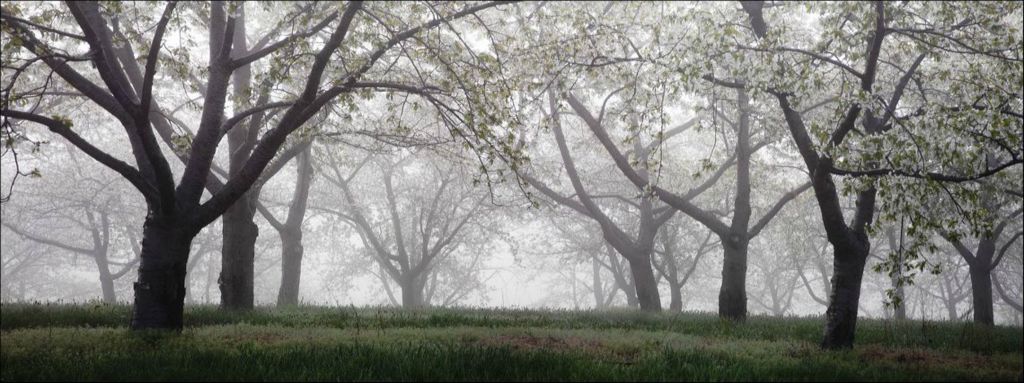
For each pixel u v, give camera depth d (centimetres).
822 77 1216
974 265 2738
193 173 1240
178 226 1202
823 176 1170
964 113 1027
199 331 1167
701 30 1351
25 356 896
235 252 1734
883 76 1622
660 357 928
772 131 1806
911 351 1138
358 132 1759
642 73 1617
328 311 1820
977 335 1448
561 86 1652
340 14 1266
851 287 1188
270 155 1241
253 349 938
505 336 1155
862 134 1137
